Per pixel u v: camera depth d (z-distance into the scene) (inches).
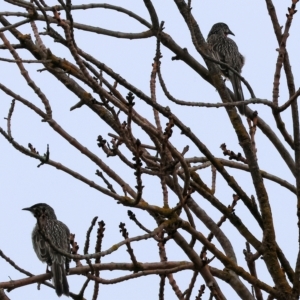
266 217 449.4
